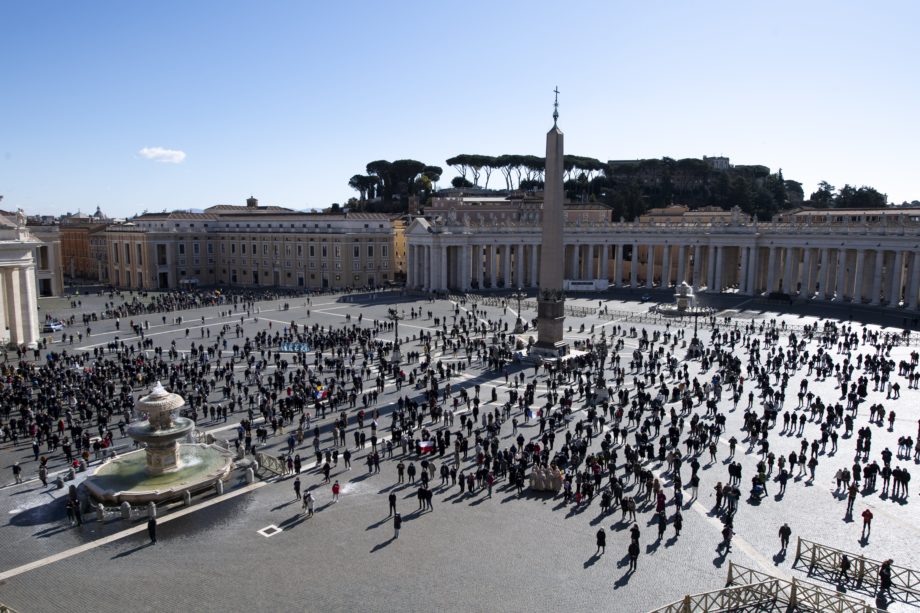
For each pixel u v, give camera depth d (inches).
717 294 3528.5
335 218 4200.3
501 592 769.6
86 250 5388.8
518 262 3917.3
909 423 1359.5
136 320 2736.2
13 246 2142.0
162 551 877.8
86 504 1023.0
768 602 730.8
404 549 872.9
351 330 2455.7
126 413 1392.7
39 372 1777.8
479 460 1107.3
